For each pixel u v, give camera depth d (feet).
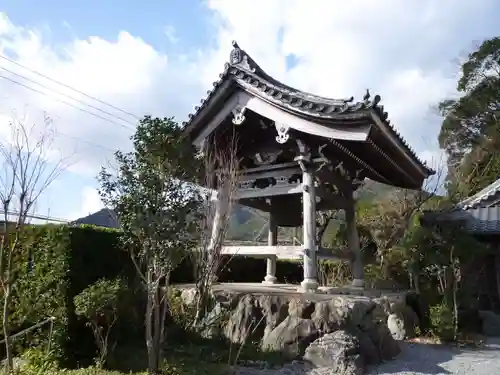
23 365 19.40
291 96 29.71
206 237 27.96
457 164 102.17
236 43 33.73
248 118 34.01
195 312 26.89
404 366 24.18
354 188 40.19
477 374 23.65
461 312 39.27
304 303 25.89
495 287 50.31
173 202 18.94
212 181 30.86
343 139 28.32
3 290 20.54
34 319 20.35
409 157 34.06
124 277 22.75
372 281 46.98
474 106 101.24
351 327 24.40
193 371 19.40
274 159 35.29
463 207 56.24
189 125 33.30
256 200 40.22
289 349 23.61
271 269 39.86
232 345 24.86
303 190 31.71
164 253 18.69
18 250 21.35
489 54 98.22
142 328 24.03
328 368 21.27
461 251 36.09
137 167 19.12
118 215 19.27
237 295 28.27
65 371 18.49
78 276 20.52
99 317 19.90
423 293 38.86
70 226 21.42
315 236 30.86
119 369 19.45
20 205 20.08
